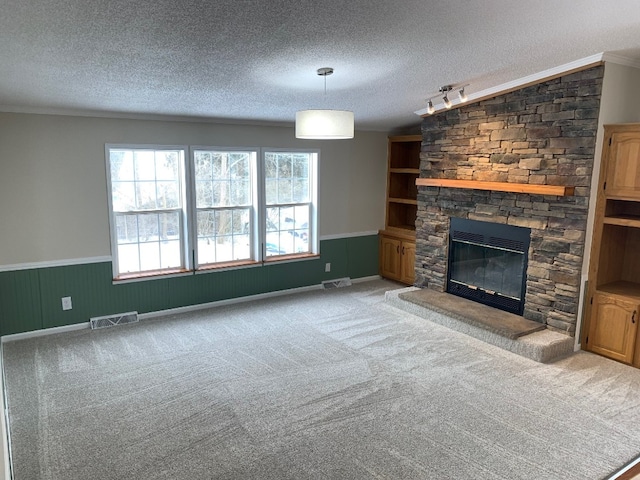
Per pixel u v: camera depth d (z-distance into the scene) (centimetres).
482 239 530
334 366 416
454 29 318
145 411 341
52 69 340
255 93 445
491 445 305
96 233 500
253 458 289
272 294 630
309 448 300
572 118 430
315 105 512
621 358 430
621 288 453
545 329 469
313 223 654
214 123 550
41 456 290
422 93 493
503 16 300
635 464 289
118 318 518
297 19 284
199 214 562
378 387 379
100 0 242
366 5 272
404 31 316
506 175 496
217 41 310
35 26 267
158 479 271
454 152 553
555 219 452
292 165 628
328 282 675
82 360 424
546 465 286
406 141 681
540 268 470
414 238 652
